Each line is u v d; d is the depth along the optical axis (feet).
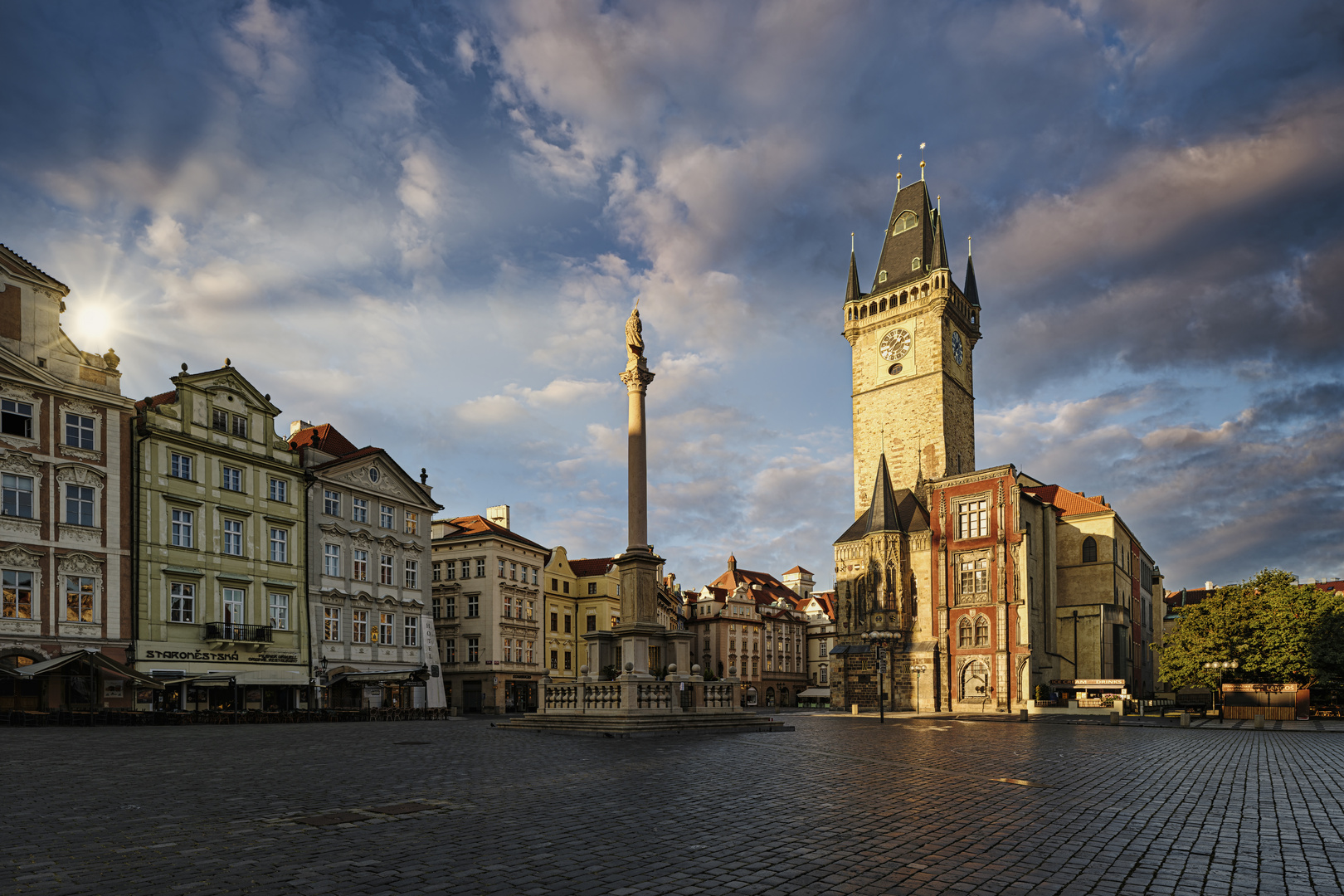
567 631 305.94
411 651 217.15
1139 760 79.77
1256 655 190.80
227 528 175.94
